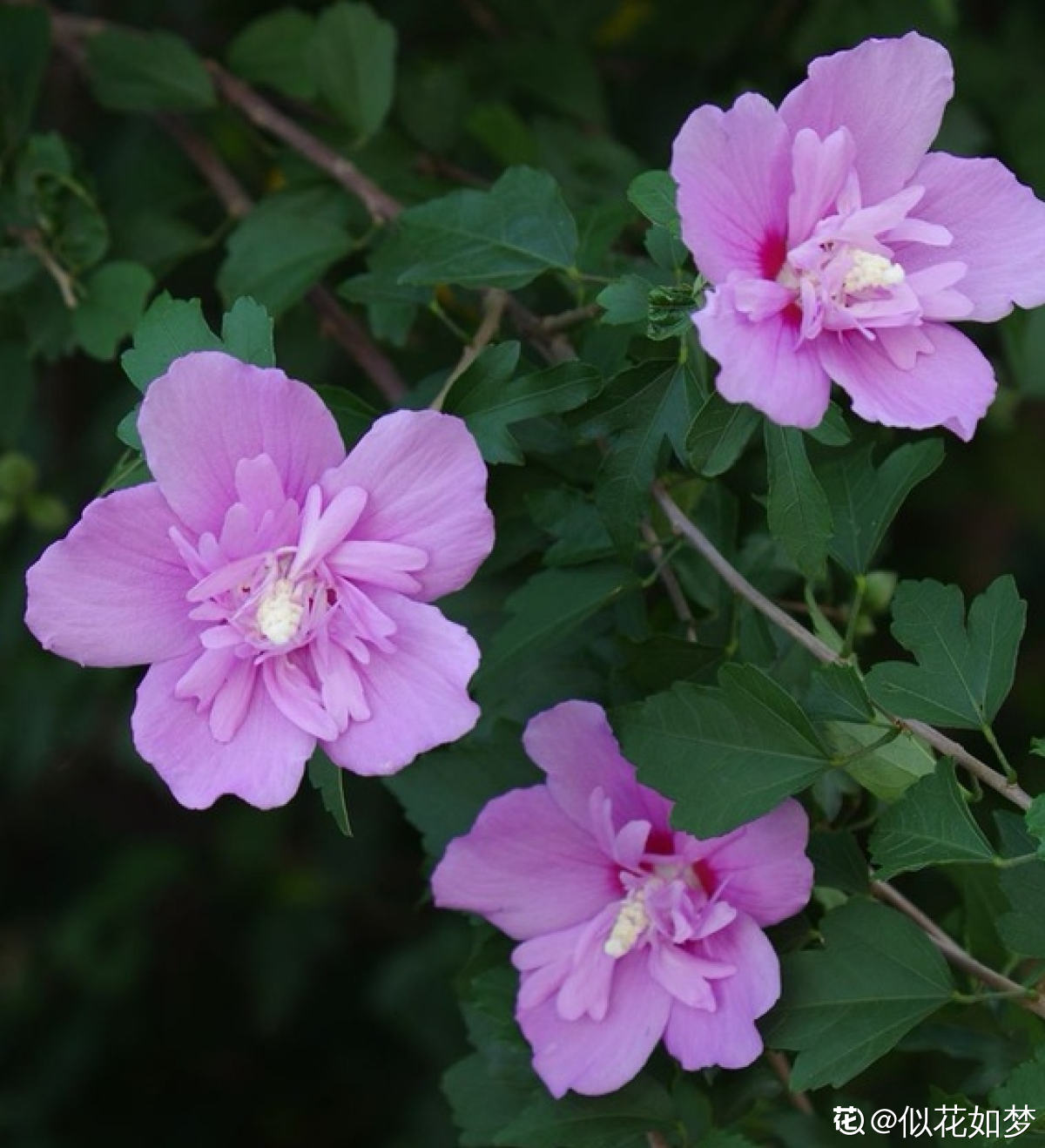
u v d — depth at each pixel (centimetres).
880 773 80
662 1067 82
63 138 100
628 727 79
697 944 80
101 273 93
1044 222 78
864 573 83
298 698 76
